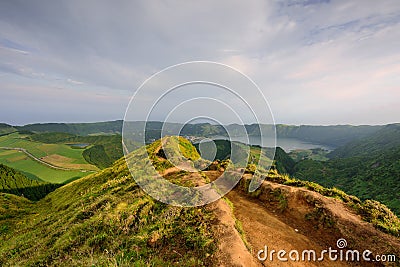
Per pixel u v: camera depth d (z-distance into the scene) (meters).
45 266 7.16
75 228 8.87
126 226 7.97
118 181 15.32
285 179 11.59
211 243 6.28
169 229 7.23
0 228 19.28
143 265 5.67
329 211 8.05
